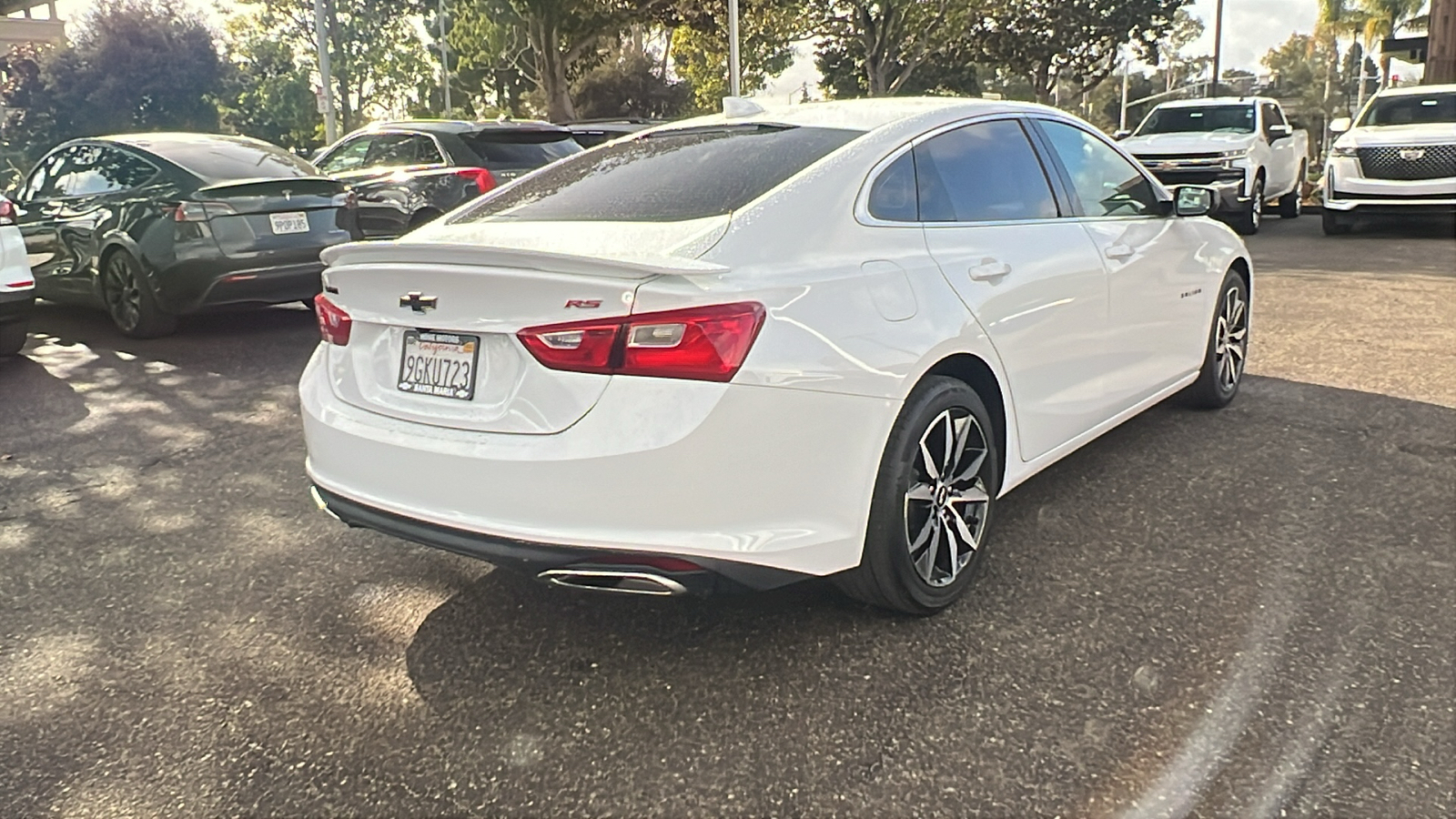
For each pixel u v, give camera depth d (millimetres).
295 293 7953
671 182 3330
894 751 2588
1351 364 6289
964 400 3232
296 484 4734
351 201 8312
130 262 7793
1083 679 2867
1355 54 50031
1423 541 3670
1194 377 5051
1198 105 15445
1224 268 5188
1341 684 2783
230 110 49719
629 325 2613
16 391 6527
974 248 3434
